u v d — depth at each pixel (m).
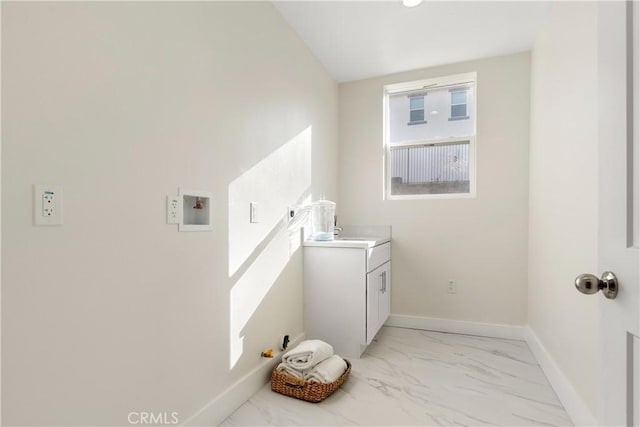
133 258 1.22
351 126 3.34
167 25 1.37
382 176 3.24
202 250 1.56
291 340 2.39
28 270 0.93
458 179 3.09
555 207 2.01
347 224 3.35
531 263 2.67
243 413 1.73
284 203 2.31
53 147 0.98
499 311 2.85
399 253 3.17
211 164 1.61
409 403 1.83
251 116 1.94
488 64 2.88
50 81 0.97
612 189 0.78
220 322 1.68
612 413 0.77
